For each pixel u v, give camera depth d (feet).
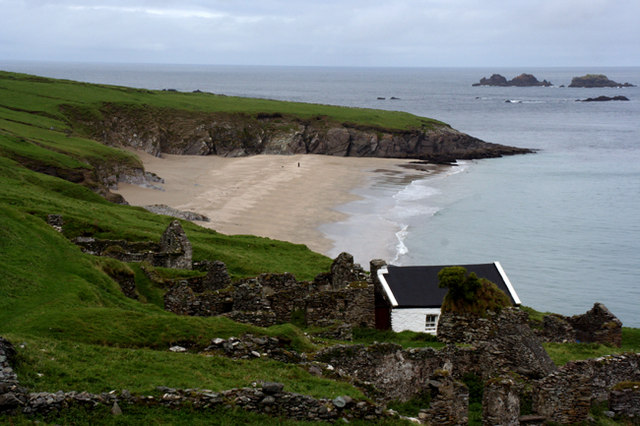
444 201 481.87
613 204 484.74
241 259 227.40
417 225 400.88
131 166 517.96
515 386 86.48
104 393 67.51
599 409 96.73
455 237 375.45
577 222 423.23
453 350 98.43
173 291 124.36
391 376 91.15
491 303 114.11
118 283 140.15
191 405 69.21
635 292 291.38
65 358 75.66
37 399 63.72
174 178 562.25
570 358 112.37
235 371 79.51
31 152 426.10
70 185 339.36
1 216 155.12
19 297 115.03
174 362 80.23
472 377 98.12
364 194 501.97
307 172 608.60
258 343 87.61
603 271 320.70
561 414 90.94
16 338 78.13
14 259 131.75
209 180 555.69
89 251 177.68
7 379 64.13
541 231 396.78
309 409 72.23
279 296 130.52
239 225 380.78
